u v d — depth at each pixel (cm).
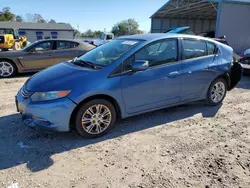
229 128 420
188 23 2972
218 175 290
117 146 357
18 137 380
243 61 796
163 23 2830
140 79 401
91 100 367
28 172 294
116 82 380
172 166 308
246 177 287
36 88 359
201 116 473
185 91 463
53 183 275
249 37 1584
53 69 418
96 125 379
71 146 356
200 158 326
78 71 385
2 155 329
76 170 300
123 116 404
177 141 372
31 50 869
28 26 5262
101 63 400
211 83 503
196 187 269
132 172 296
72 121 368
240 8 1515
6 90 663
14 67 856
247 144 365
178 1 2125
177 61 445
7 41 2336
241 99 581
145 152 341
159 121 446
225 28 1512
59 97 349
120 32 6681
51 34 5391
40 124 354
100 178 285
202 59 479
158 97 430
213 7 2141
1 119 448
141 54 405
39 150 344
